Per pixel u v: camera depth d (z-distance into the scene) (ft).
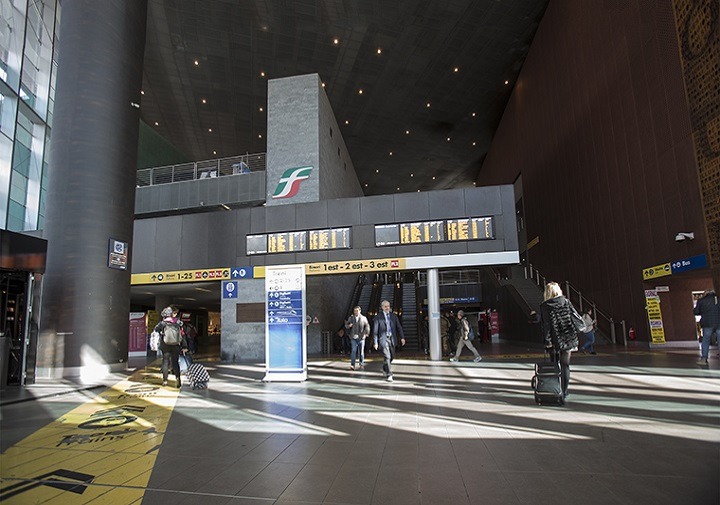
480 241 48.37
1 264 29.32
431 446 14.38
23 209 68.18
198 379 28.99
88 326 39.04
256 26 70.44
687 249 42.32
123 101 44.27
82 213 40.19
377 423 17.81
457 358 42.91
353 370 37.42
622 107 52.75
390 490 10.75
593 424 16.65
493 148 115.55
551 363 20.48
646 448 13.56
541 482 11.01
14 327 32.40
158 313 74.38
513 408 19.85
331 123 72.08
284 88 63.10
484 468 12.14
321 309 57.62
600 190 58.95
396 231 50.08
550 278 78.13
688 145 41.73
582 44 62.23
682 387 23.79
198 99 92.07
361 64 79.82
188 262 55.67
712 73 37.99
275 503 10.14
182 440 16.07
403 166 128.06
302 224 52.80
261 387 28.84
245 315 54.13
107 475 12.38
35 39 70.33
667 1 43.78
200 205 70.95
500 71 88.28
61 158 40.91
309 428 17.35
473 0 66.80
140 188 73.41
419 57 79.00
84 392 28.96
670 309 50.11
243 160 76.79
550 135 75.25
